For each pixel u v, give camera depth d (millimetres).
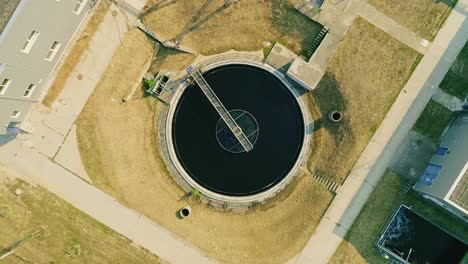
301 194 32250
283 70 32094
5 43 24953
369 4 31344
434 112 31562
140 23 31766
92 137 32094
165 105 32250
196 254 32031
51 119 31969
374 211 31812
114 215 32062
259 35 31922
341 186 31859
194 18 31750
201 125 32656
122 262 31906
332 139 31984
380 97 31531
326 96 31891
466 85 31469
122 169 32156
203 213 32281
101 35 31828
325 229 31953
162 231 32094
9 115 29547
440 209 31656
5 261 32000
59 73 31859
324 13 31203
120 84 32062
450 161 28547
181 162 32469
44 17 27047
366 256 31859
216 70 32469
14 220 32031
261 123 32500
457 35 31500
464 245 31406
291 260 31938
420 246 31969
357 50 31391
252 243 32031
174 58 32250
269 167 32438
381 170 31797
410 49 31500
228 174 32469
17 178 32125
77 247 31875
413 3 31344
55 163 32094
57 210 32062
